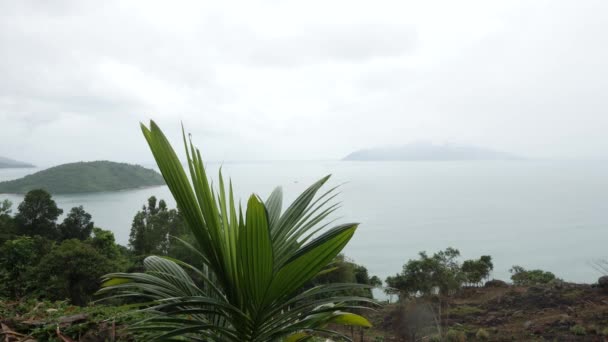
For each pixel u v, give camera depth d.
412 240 102.75
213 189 1.29
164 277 1.56
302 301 1.51
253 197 1.06
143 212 28.39
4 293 6.79
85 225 30.94
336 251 1.22
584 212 154.38
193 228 1.34
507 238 104.56
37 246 20.64
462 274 19.73
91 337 2.31
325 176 1.62
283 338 1.52
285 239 1.46
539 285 20.34
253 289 1.25
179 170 1.23
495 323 16.55
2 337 2.29
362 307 1.31
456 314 17.77
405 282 18.88
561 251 86.31
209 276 1.68
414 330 14.76
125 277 1.47
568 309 16.58
